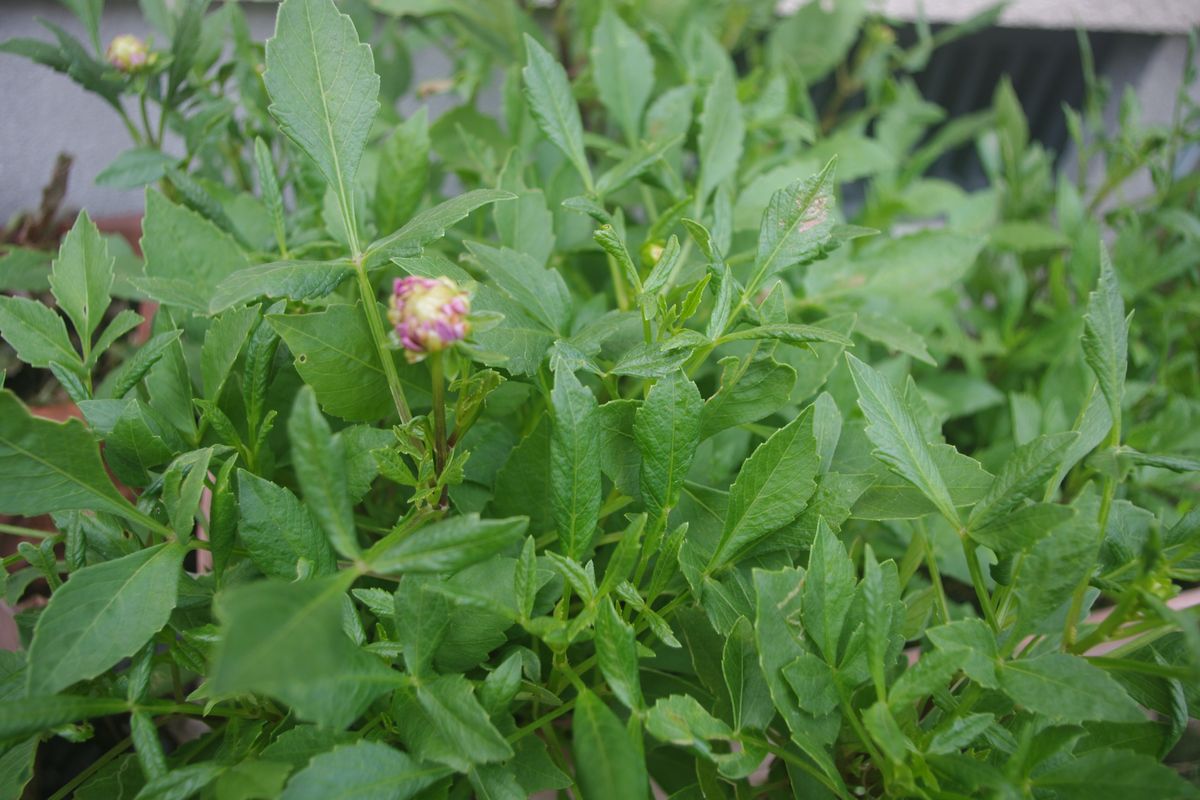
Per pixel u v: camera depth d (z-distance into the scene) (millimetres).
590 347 422
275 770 344
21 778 387
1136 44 1157
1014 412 627
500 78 948
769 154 751
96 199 837
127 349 669
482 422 472
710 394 555
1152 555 349
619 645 353
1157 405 720
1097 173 1195
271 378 436
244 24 648
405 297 351
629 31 631
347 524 321
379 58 753
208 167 659
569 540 380
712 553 434
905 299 632
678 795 408
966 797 351
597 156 771
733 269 579
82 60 567
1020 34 1154
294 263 408
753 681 396
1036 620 362
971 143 1271
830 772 356
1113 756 343
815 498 417
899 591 399
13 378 642
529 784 380
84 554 403
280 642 276
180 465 383
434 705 355
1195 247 733
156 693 481
